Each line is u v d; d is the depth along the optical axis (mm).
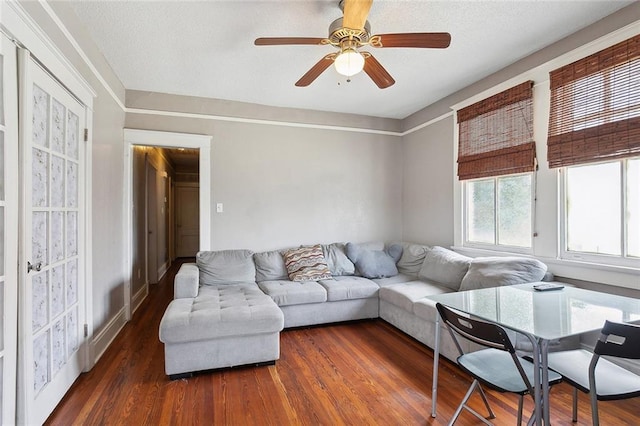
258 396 2004
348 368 2375
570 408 1879
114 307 3008
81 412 1826
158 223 5453
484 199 3270
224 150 3770
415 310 2742
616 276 2148
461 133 3494
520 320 1413
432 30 2322
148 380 2184
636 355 1180
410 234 4398
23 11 1473
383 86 2451
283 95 3648
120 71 2996
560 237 2525
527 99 2736
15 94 1479
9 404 1445
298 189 4082
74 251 2150
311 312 3174
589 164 2326
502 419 1771
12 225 1461
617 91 2109
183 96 3615
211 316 2266
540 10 2102
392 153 4555
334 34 1829
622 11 2092
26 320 1536
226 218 3777
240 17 2158
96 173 2547
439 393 2047
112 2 2006
